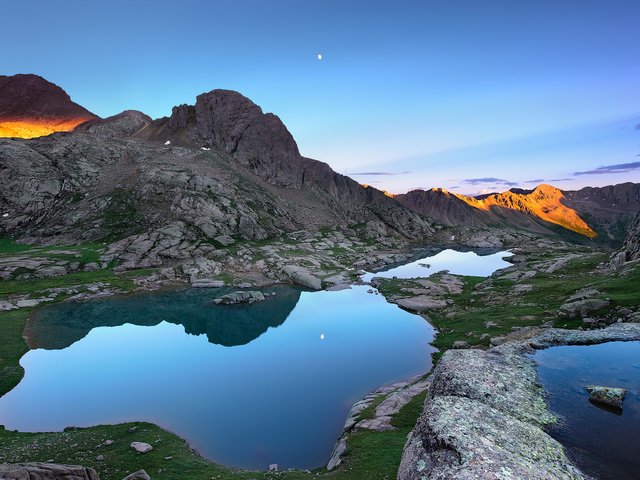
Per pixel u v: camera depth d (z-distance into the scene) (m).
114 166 192.88
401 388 44.59
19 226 144.12
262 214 189.88
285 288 110.69
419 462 15.48
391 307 87.50
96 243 136.12
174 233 141.50
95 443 34.19
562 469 14.86
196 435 38.19
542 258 156.62
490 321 59.28
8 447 33.44
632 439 17.41
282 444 36.44
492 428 16.78
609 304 47.16
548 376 23.75
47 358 60.50
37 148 180.12
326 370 54.16
